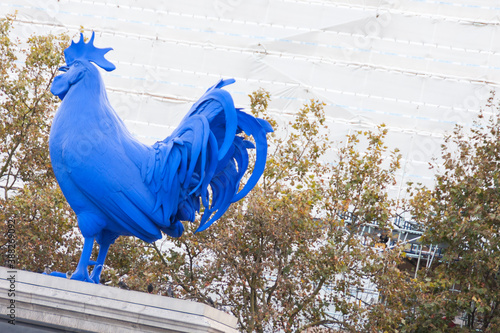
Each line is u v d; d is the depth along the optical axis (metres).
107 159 12.34
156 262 24.94
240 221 22.31
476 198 23.38
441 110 32.34
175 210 12.91
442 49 32.31
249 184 13.33
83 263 12.55
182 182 12.84
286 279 22.27
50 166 26.70
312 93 32.28
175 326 11.55
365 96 32.56
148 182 12.58
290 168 24.75
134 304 11.76
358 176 24.00
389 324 22.11
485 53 32.06
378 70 32.53
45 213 23.95
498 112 31.75
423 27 32.28
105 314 11.64
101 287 11.86
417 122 32.34
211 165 12.83
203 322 11.55
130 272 23.77
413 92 32.47
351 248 24.73
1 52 27.28
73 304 11.68
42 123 26.69
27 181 28.12
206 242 23.02
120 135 12.70
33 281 11.95
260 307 23.19
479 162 24.41
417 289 23.12
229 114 12.87
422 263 31.02
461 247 23.83
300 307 22.56
